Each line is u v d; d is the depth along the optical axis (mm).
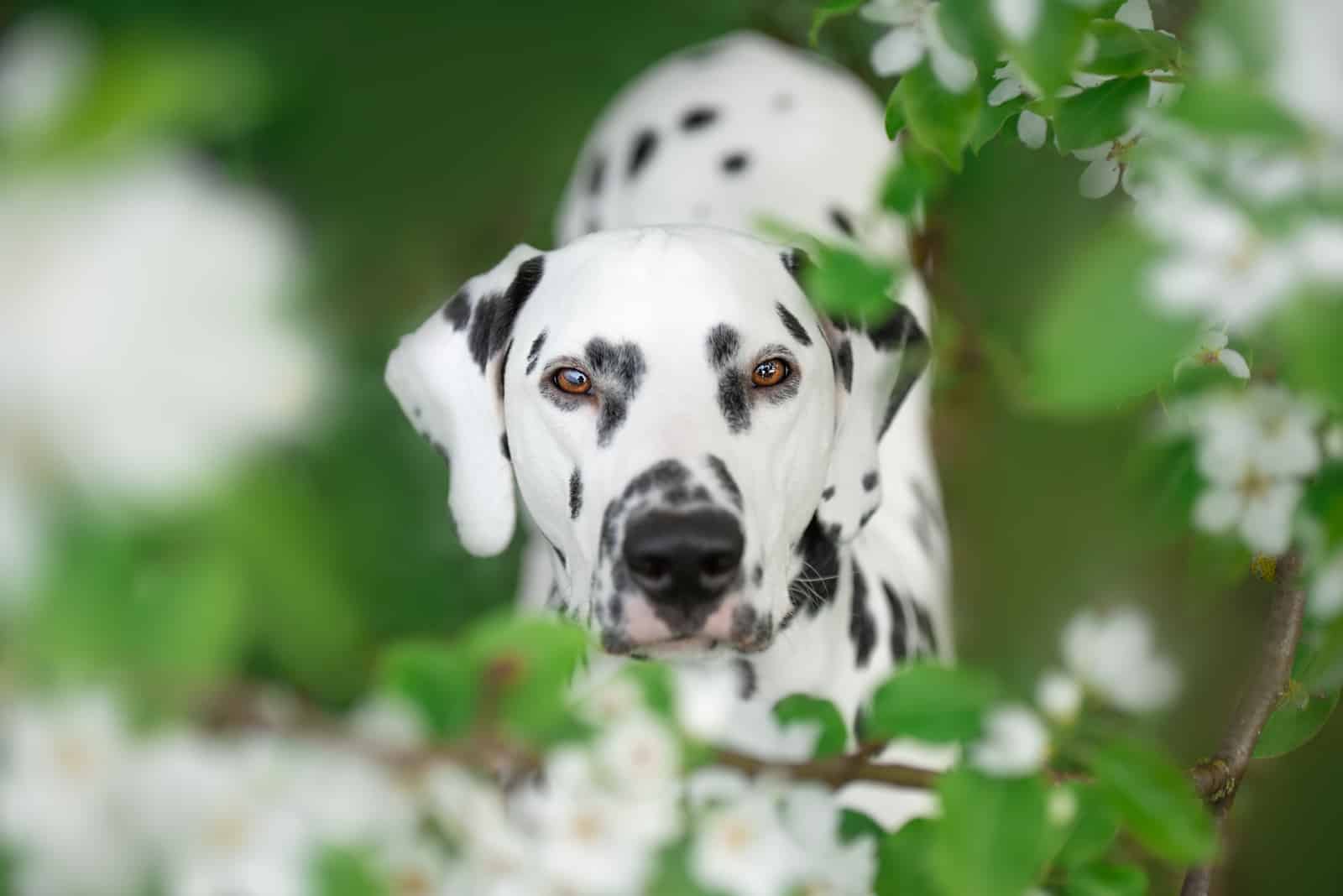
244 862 1240
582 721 1331
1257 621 1923
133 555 1150
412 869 1310
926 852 1390
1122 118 1466
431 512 1961
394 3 2164
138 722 1218
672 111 1969
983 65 1467
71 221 938
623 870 1320
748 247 1601
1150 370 1210
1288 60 1279
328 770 1285
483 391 1638
